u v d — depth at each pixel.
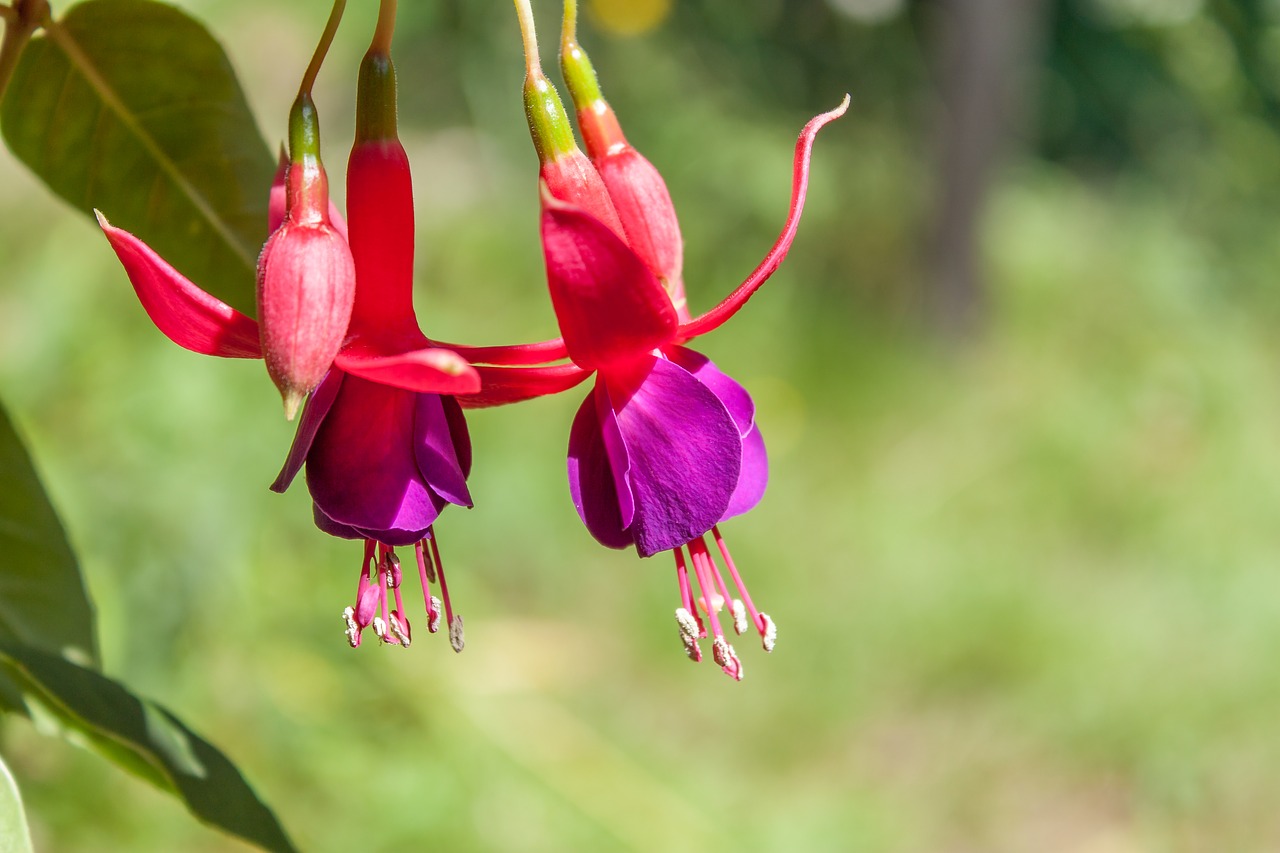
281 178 1.56
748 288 1.43
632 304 1.38
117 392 5.55
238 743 4.97
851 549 7.29
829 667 6.42
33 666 1.69
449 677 5.71
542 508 7.04
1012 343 9.48
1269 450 8.58
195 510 5.06
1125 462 8.14
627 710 6.17
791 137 10.26
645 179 1.57
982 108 9.08
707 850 5.34
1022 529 7.71
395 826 5.00
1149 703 6.06
